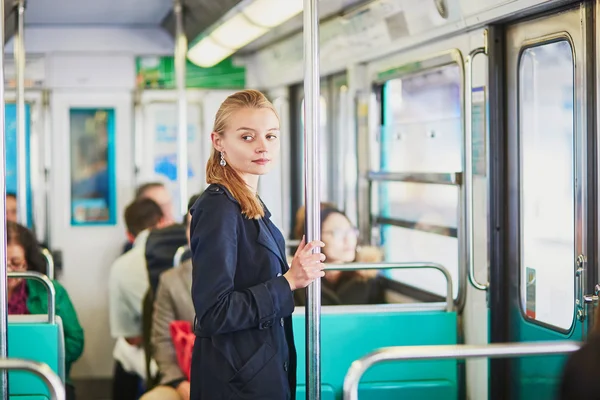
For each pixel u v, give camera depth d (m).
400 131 5.92
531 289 4.39
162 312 5.70
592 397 1.75
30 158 9.02
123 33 9.11
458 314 4.89
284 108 8.48
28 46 8.98
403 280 5.84
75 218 9.12
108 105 9.12
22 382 4.38
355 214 6.58
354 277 5.99
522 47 4.34
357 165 6.49
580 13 3.82
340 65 6.71
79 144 9.11
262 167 3.07
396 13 5.36
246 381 3.01
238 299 2.94
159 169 9.23
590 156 3.80
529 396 4.45
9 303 5.72
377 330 4.49
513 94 4.46
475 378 4.73
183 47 7.54
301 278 3.06
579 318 3.83
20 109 6.59
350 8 5.99
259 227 3.08
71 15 8.29
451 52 4.95
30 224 9.03
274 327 3.06
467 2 4.49
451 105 5.17
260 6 5.84
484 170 4.60
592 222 3.80
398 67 5.79
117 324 7.15
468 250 4.56
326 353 4.46
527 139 4.39
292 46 7.61
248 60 9.18
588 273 3.82
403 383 4.54
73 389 5.91
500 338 4.62
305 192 3.22
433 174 5.21
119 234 9.16
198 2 6.93
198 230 3.01
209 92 9.20
